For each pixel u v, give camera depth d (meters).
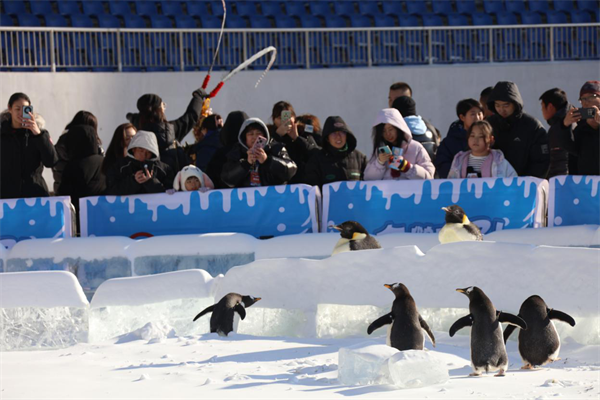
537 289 10.09
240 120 16.33
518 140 15.30
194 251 14.35
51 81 35.53
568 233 12.92
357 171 15.89
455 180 14.81
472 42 39.50
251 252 14.29
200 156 18.34
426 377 7.68
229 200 15.43
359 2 43.28
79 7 41.22
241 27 41.78
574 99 37.91
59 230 15.57
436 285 10.73
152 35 38.66
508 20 42.41
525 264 10.23
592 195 14.33
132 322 11.75
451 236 11.55
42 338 11.23
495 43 38.00
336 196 15.11
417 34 40.28
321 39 39.44
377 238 13.59
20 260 14.68
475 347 8.15
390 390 7.52
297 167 16.55
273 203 15.34
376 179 15.44
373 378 7.87
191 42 36.91
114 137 16.61
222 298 11.09
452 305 10.55
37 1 40.88
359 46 39.12
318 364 8.85
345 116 37.69
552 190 14.56
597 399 6.73
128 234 15.62
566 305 9.86
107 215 15.66
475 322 8.18
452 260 10.70
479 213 14.70
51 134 35.50
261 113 37.25
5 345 11.20
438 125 37.84
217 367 8.79
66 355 9.91
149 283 11.84
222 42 38.94
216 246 14.33
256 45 38.75
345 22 42.66
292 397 7.22
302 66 38.47
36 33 37.31
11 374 8.82
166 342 10.53
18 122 16.17
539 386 7.46
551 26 37.41
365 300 11.04
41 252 14.65
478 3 43.12
